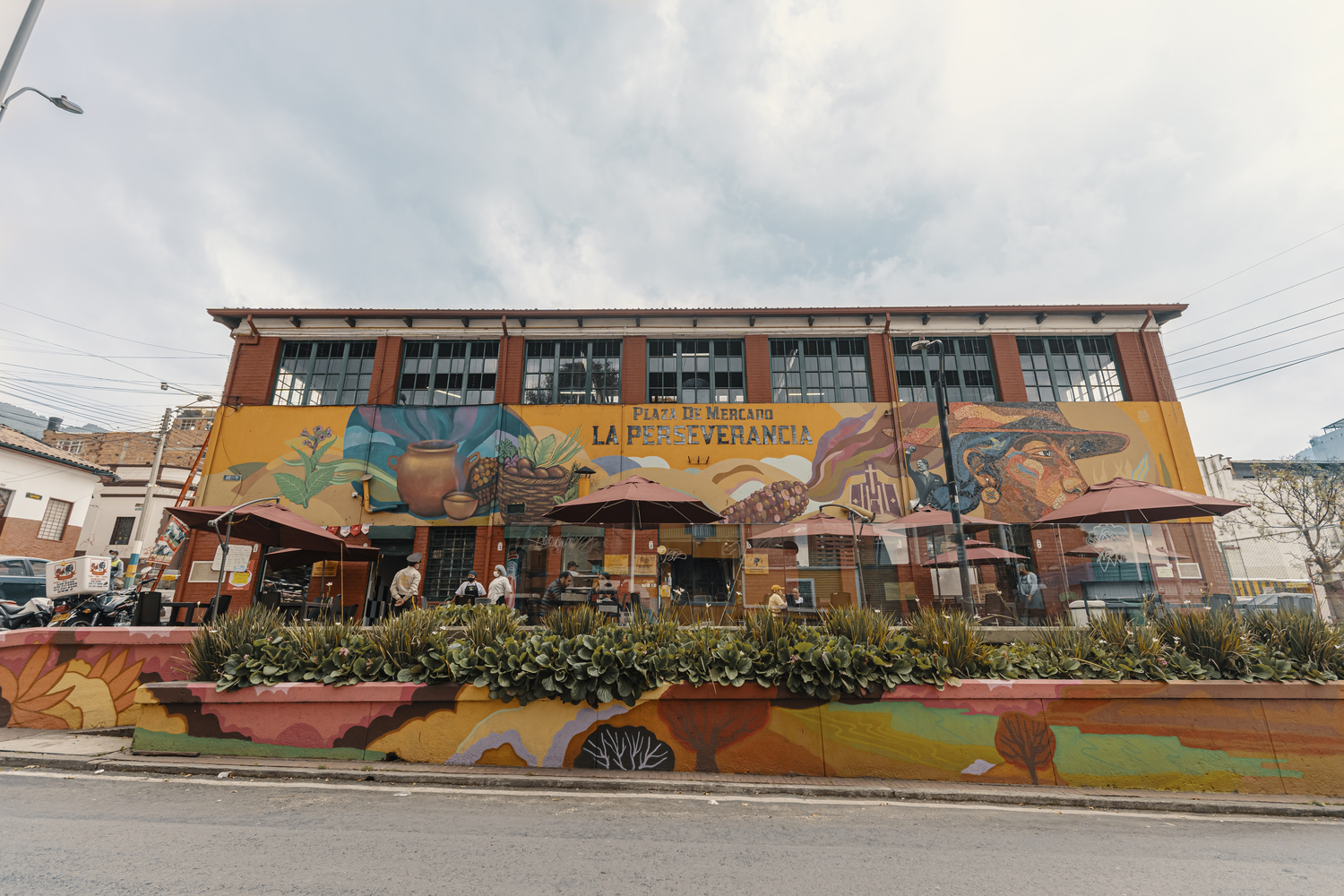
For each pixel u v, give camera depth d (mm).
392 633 6328
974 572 9312
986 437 17562
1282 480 20828
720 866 3674
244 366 18328
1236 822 4957
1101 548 9430
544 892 3213
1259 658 6145
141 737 5891
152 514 30656
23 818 4195
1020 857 3990
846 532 9148
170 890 3076
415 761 5797
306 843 3852
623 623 7098
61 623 10781
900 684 5977
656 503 9586
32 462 24047
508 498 17234
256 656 6258
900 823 4648
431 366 18844
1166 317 18547
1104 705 5883
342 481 17312
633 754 5793
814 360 18969
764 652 6070
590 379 18859
